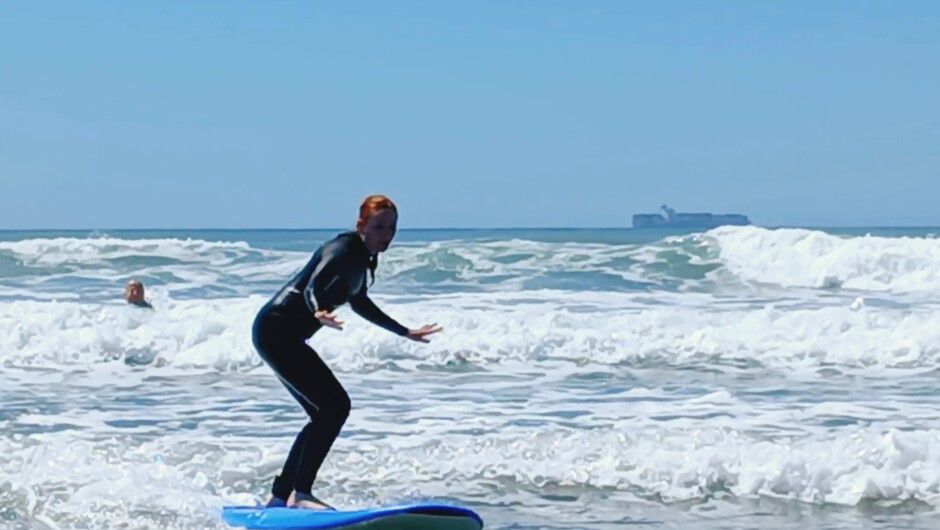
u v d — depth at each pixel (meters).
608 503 13.78
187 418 19.05
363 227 12.04
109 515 12.95
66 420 18.83
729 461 14.84
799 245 43.78
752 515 13.27
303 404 12.45
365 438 17.02
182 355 25.28
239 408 20.05
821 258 42.94
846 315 28.27
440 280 41.06
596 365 25.28
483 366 25.08
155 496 13.59
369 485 14.50
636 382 23.05
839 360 25.70
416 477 14.88
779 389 22.09
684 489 14.30
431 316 28.75
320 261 11.84
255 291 37.56
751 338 27.03
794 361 25.75
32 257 45.03
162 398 21.16
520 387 22.33
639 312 32.22
